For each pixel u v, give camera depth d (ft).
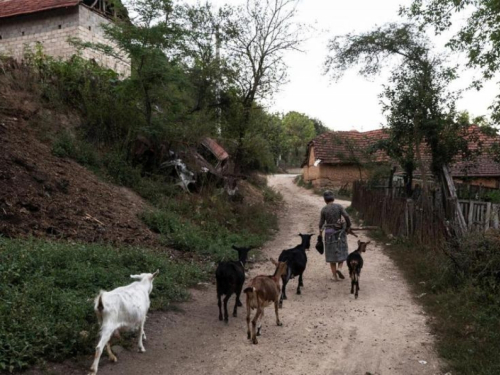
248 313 20.44
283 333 21.52
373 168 79.41
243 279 23.40
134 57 47.16
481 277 26.66
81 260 24.95
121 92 49.44
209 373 17.24
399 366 18.26
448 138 46.19
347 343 20.52
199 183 54.95
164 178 49.90
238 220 50.49
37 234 27.50
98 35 66.80
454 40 44.27
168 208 43.70
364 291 28.78
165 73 47.91
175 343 19.67
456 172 68.69
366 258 38.17
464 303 24.41
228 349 19.47
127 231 33.83
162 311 22.98
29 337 16.52
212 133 65.00
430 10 45.19
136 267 26.71
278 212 69.82
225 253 35.42
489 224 34.30
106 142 48.21
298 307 25.49
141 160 49.70
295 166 218.59
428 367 18.17
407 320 23.48
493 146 47.85
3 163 32.58
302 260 27.50
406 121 48.47
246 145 68.64
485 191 48.73
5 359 15.11
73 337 17.39
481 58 42.75
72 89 50.37
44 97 47.78
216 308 24.67
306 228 55.83
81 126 47.34
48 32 64.64
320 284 30.53
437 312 24.25
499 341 19.52
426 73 46.96
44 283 20.49
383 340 20.88
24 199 30.25
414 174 76.79
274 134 81.00
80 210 33.01
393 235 45.19
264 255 39.06
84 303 19.92
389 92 48.57
